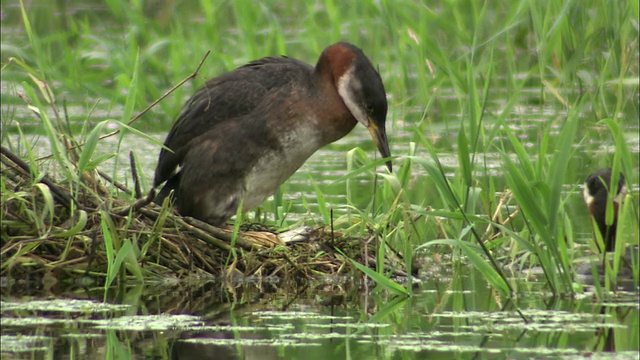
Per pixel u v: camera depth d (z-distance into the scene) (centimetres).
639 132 1739
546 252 1058
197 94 1197
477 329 870
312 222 1291
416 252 1190
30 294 1013
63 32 2303
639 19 1578
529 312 933
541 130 1645
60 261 1073
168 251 1125
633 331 853
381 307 969
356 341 832
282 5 2569
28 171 1124
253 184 1180
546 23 1559
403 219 1151
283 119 1159
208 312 942
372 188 1552
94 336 839
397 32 1866
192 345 815
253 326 884
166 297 1009
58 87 2117
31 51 2245
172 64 2108
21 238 1088
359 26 2295
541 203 1087
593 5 1730
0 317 907
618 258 1004
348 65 1163
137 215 1134
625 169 1035
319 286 1080
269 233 1189
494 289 1052
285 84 1171
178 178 1216
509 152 1631
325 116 1168
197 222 1142
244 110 1169
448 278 1121
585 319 900
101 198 1154
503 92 2009
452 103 2023
